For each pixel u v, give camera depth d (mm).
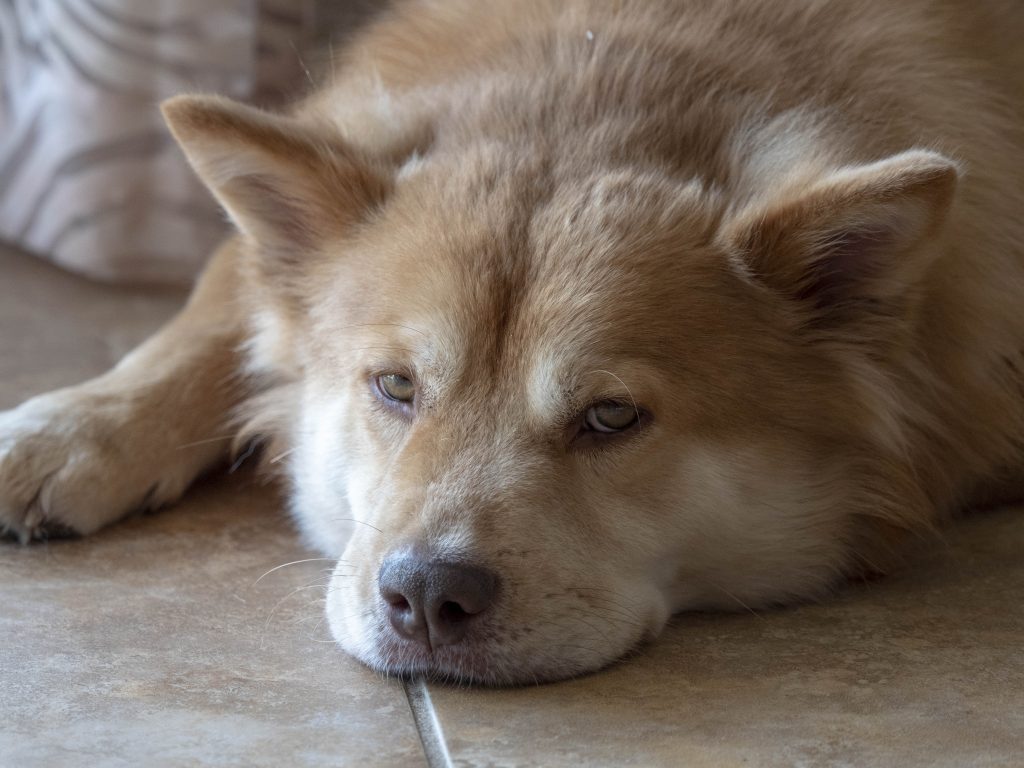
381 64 3812
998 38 3910
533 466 2793
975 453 3396
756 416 2973
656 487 2881
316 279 3312
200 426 3764
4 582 3119
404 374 2971
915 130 3283
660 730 2439
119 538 3451
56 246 5922
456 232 2982
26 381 4539
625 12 3580
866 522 3215
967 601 3043
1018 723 2436
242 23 5535
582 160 3117
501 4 3775
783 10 3516
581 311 2812
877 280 2979
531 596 2668
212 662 2721
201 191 5734
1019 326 3393
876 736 2393
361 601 2766
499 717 2512
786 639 2891
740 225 2938
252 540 3467
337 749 2365
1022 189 3568
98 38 5543
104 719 2451
